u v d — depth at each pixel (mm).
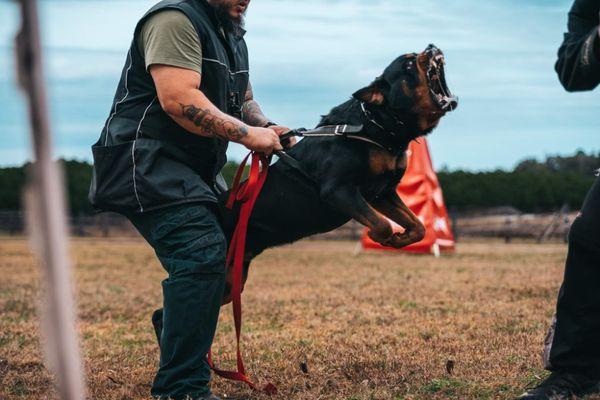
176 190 3258
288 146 3826
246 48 3693
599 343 3057
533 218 28438
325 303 7215
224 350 4883
